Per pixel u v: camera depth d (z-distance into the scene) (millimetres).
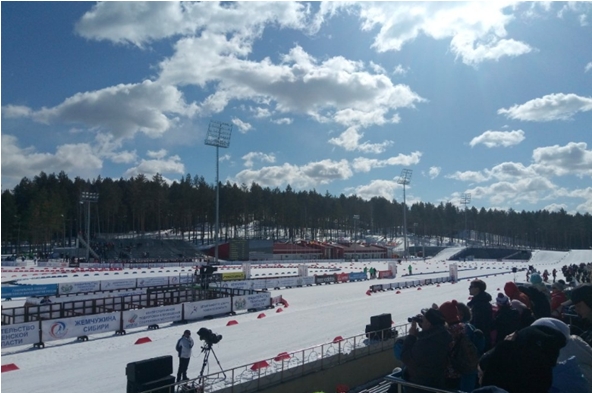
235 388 10219
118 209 101312
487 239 175875
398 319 24641
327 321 24188
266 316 26531
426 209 166125
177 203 104938
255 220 125562
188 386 10367
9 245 94312
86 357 16641
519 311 6703
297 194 135250
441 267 80188
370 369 13477
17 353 17219
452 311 5285
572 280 30969
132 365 9906
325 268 72812
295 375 11430
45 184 107875
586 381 4121
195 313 25312
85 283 35938
